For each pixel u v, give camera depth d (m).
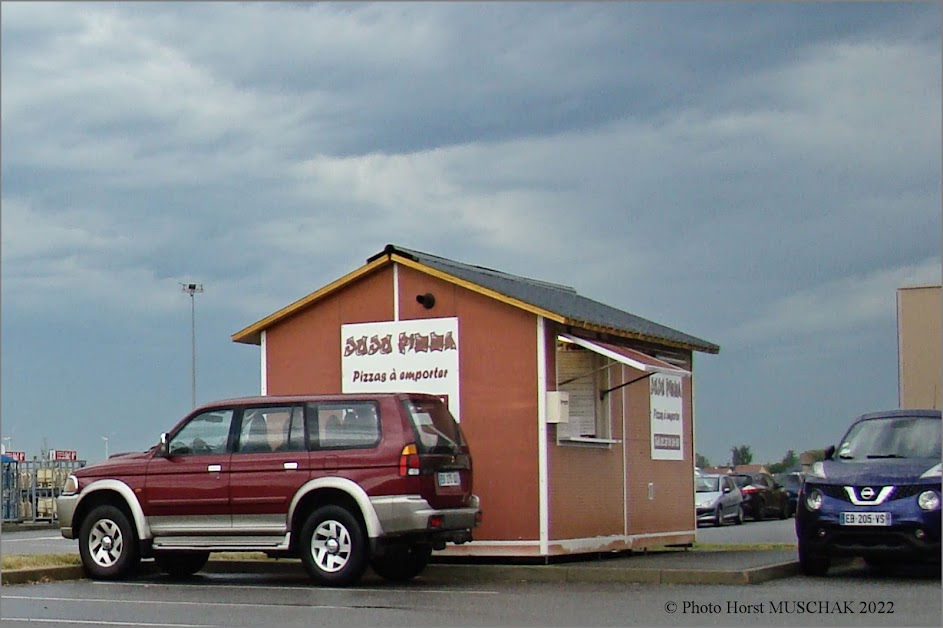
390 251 17.88
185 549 15.27
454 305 17.56
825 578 15.69
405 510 14.33
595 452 18.12
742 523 39.50
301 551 14.78
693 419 21.52
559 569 15.58
